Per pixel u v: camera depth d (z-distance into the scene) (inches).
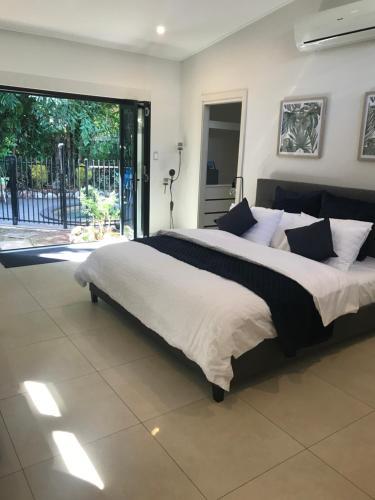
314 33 149.3
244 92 192.2
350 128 152.0
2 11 162.2
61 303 148.3
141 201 236.4
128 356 113.2
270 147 183.8
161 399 94.5
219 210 242.1
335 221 134.9
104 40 197.3
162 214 246.5
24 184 296.5
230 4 166.2
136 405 92.0
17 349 115.0
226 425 86.2
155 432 83.5
